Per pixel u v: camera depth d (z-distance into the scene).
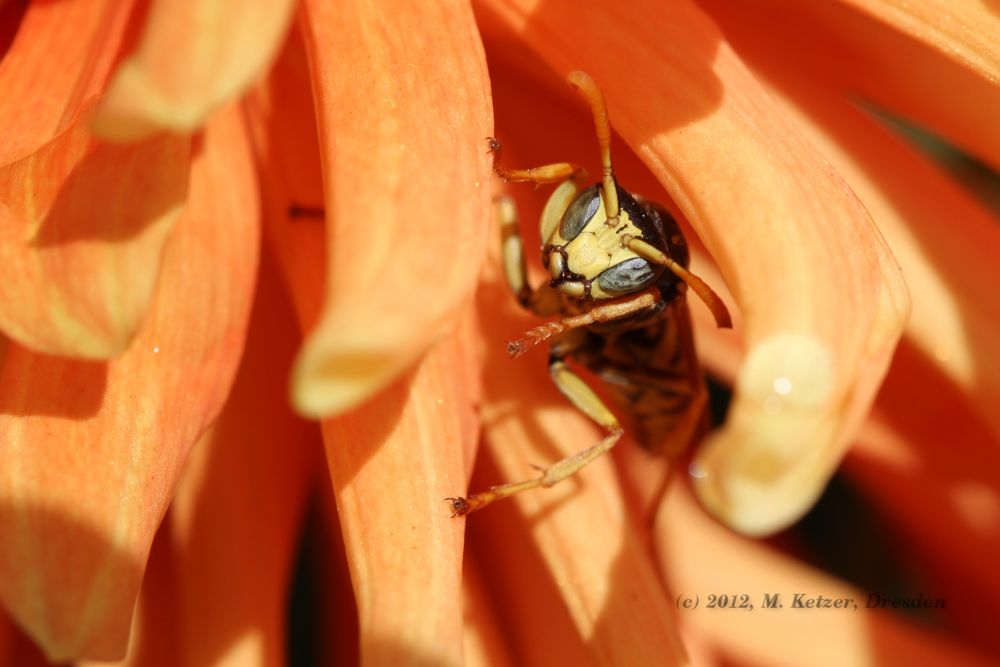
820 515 0.11
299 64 0.10
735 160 0.09
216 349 0.10
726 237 0.09
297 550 0.11
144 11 0.10
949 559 0.11
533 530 0.10
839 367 0.09
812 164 0.09
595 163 0.11
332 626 0.11
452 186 0.09
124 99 0.08
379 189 0.09
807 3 0.10
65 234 0.09
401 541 0.09
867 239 0.09
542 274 0.11
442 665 0.09
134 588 0.09
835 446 0.09
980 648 0.11
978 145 0.10
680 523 0.11
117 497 0.09
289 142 0.10
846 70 0.10
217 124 0.10
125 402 0.09
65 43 0.10
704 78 0.10
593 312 0.11
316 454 0.11
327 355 0.09
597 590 0.10
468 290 0.09
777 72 0.10
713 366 0.11
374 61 0.09
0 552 0.09
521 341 0.10
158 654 0.10
